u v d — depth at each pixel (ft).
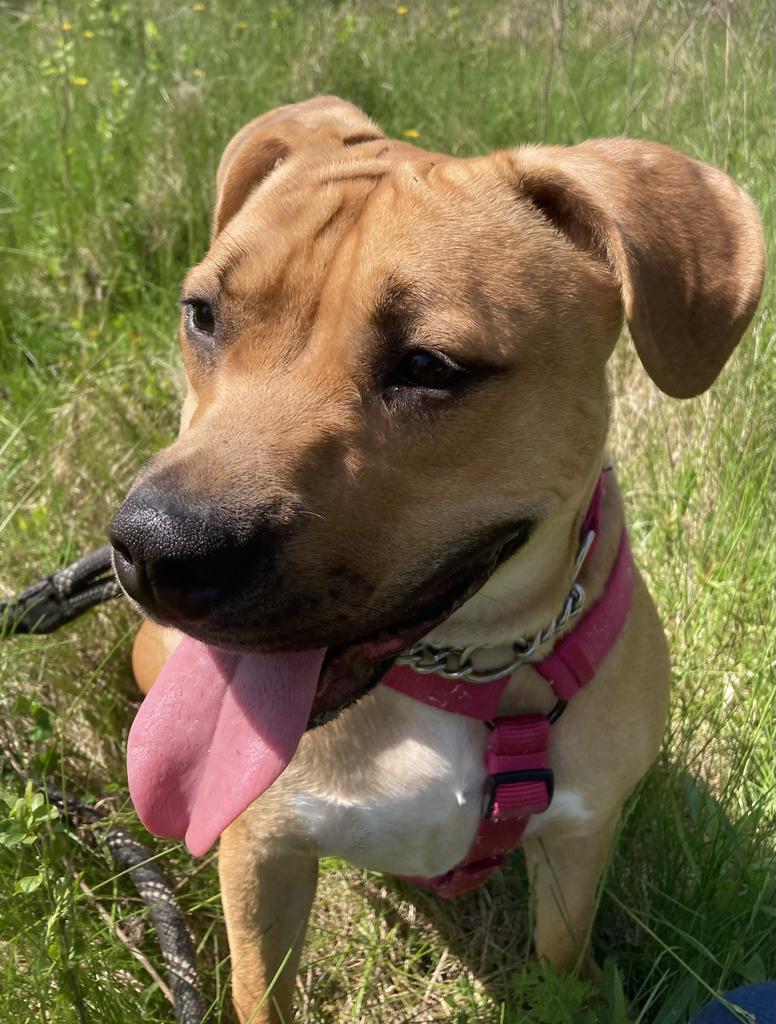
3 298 3.43
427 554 1.64
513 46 4.81
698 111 3.37
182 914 2.07
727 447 2.74
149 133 3.85
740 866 2.09
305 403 1.60
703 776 2.37
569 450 1.70
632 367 3.09
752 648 2.54
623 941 2.21
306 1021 2.05
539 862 2.00
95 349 3.20
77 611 2.32
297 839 1.83
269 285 1.65
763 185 2.90
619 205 1.67
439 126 4.09
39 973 1.79
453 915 2.23
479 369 1.61
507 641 1.77
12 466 2.71
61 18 4.60
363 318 1.61
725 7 3.10
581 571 1.82
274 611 1.55
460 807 1.81
